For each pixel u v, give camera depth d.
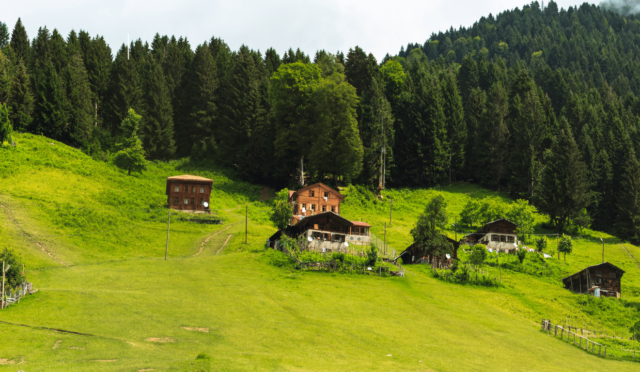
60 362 28.41
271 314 44.06
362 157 114.81
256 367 29.11
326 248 75.19
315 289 55.12
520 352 40.44
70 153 113.19
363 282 60.66
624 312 61.97
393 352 36.00
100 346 31.88
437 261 75.31
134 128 120.19
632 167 111.50
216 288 52.16
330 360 32.59
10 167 93.75
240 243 79.12
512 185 126.06
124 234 77.31
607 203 122.94
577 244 102.56
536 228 112.19
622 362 41.31
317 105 113.50
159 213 90.81
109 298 44.84
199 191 99.75
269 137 127.19
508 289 66.19
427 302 54.97
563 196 109.81
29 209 76.69
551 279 75.94
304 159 125.75
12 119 117.31
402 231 97.94
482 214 103.19
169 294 48.41
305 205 97.25
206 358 29.61
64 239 68.94
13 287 43.62
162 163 129.12
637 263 90.38
